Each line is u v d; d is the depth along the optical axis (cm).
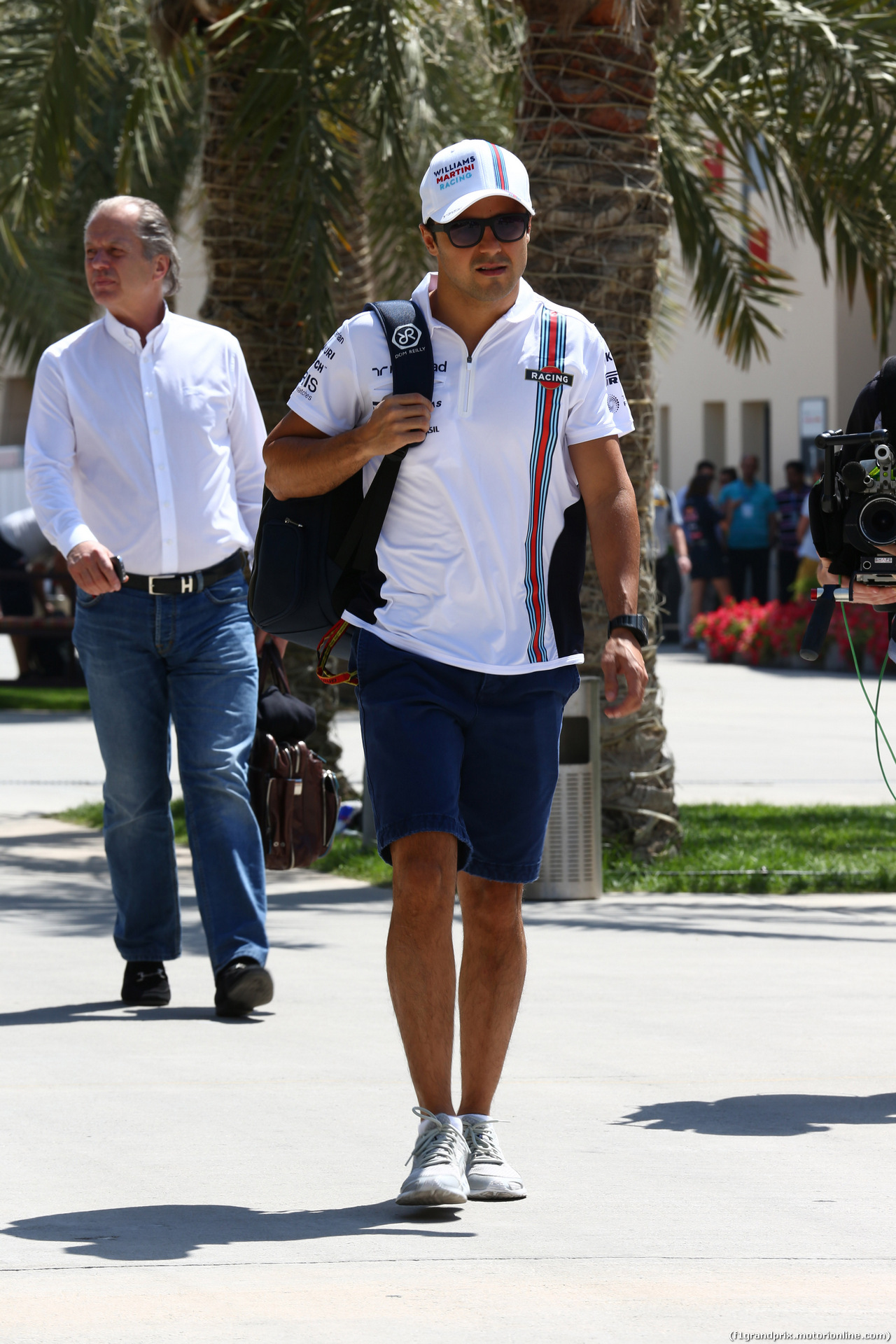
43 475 1919
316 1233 1229
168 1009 1981
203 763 1956
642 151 3122
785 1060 1752
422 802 1301
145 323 1978
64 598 7431
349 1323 1050
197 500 1952
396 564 1352
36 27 3591
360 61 3284
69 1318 1058
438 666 1331
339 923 2580
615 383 1397
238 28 3462
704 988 2108
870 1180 1359
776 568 9006
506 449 1341
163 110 4141
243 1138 1476
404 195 3941
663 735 3177
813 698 6519
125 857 2003
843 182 3762
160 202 6203
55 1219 1262
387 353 1352
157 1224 1248
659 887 2920
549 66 3102
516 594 1351
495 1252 1185
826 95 3569
